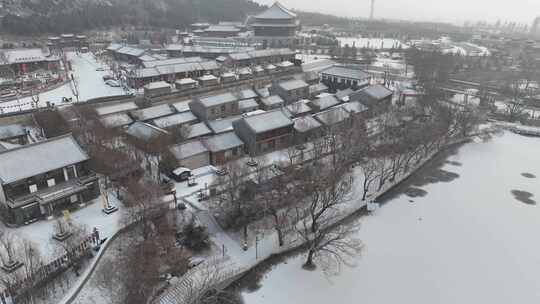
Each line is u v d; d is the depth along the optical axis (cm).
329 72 14525
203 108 10262
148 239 5344
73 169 6456
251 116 8675
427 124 9362
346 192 6744
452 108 11012
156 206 5806
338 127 9369
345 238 6278
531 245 6325
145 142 7875
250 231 6281
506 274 5650
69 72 15588
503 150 10112
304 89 12762
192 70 14962
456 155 9762
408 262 5825
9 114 9688
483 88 14912
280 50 18688
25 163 5884
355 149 8331
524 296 5234
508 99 14412
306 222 6600
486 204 7506
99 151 7281
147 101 11700
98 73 15688
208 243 5819
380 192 7719
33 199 5825
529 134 11144
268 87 13700
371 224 6762
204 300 4747
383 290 5256
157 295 4744
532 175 8756
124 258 4969
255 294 5112
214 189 6750
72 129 8381
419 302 5069
